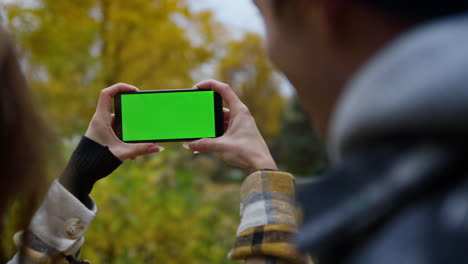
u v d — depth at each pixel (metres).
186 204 2.61
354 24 0.43
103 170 1.06
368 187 0.39
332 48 0.45
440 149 0.37
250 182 0.92
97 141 1.09
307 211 0.42
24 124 0.68
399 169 0.38
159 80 7.25
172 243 2.48
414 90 0.35
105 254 2.31
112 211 2.26
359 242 0.40
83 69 4.79
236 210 3.90
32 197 0.74
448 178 0.37
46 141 0.73
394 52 0.39
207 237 2.68
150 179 2.51
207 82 1.13
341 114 0.42
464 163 0.36
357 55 0.44
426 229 0.35
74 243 0.97
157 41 7.07
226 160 1.03
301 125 13.13
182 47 7.17
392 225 0.37
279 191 0.89
